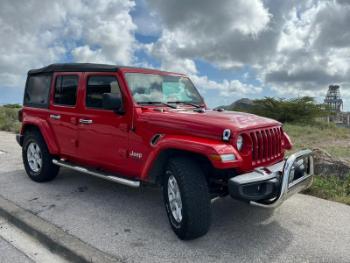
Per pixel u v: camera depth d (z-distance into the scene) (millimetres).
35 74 6070
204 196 3549
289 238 3781
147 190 5449
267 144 3996
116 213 4477
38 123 5691
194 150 3512
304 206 4754
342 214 4473
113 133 4539
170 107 4633
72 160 5434
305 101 21531
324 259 3346
